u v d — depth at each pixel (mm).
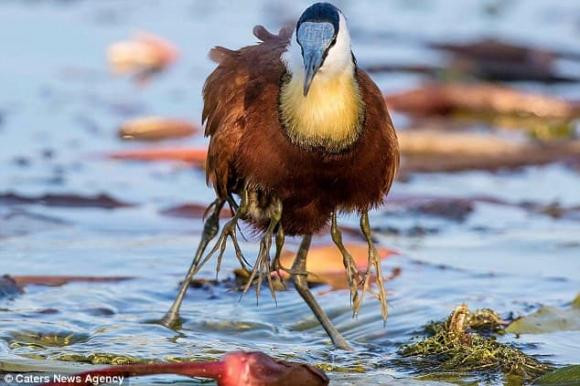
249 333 11305
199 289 12312
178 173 16812
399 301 12000
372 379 10023
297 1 27422
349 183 10367
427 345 10695
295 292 12273
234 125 10367
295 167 10195
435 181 16875
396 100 20484
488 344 10586
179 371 9211
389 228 14547
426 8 27594
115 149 17641
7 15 25188
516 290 12391
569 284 12594
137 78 21641
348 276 10844
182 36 23922
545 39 25062
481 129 19750
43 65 21969
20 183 15859
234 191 10797
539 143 18812
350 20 26156
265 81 10344
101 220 14547
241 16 25703
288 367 9289
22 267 12758
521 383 9992
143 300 11953
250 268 12719
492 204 15719
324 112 10008
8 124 18516
